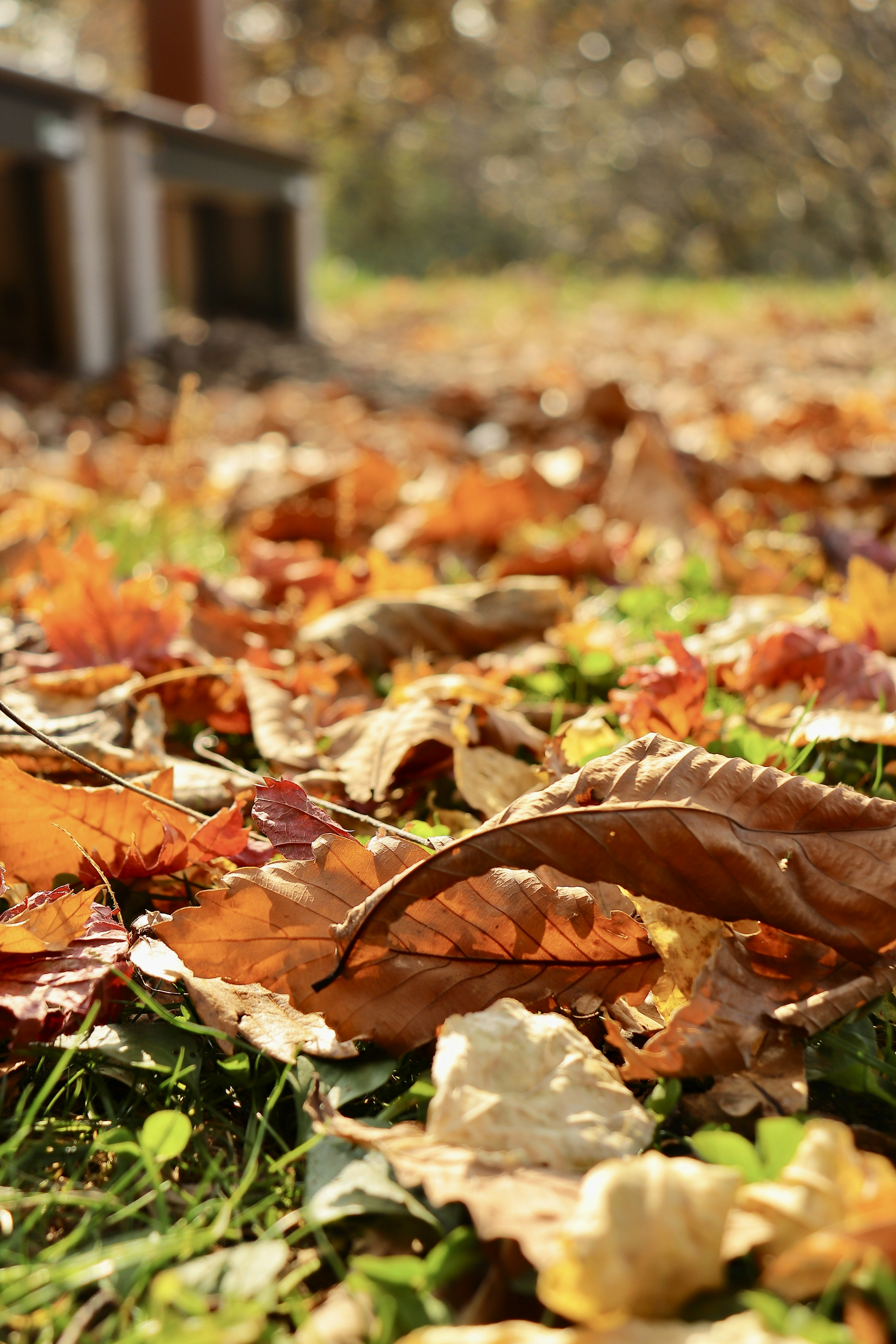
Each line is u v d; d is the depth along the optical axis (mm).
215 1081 633
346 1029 628
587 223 8398
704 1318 533
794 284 6074
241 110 7285
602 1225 535
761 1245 556
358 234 8289
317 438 1922
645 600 1021
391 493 1381
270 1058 635
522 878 646
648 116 7715
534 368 2988
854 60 6012
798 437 1787
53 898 667
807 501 1329
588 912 646
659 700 794
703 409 2123
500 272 8375
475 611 955
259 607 1026
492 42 7367
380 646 936
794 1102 607
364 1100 629
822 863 634
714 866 628
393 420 2098
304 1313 567
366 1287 559
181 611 898
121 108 2430
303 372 2760
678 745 651
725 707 849
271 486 1414
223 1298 563
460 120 8125
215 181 2834
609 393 1748
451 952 642
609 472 1438
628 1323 506
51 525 1150
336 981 633
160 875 703
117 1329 566
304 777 768
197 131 2709
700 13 6387
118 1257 571
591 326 4328
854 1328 509
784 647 845
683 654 797
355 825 753
